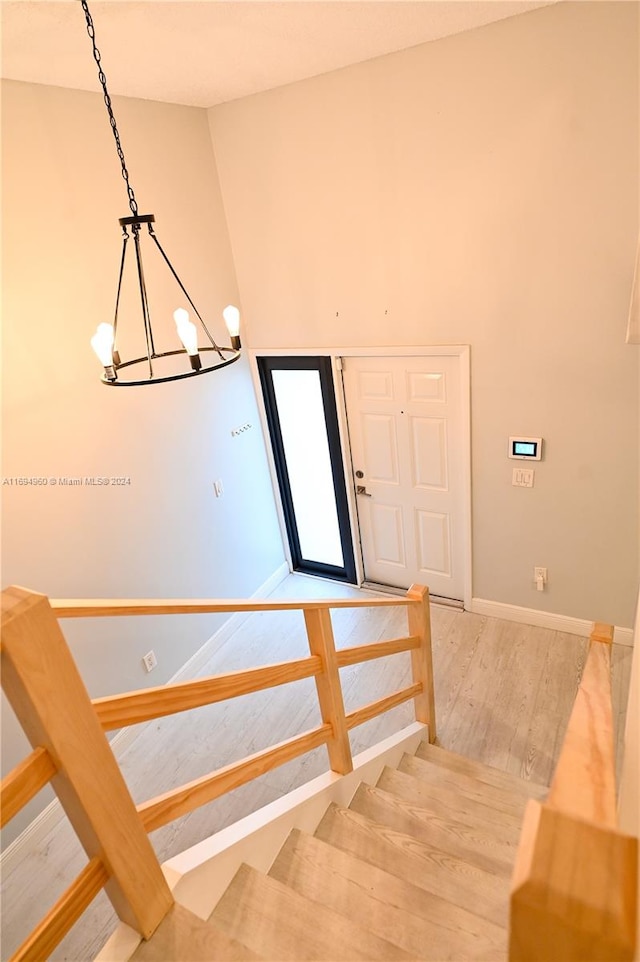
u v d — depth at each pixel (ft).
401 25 7.87
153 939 3.97
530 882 1.32
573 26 7.83
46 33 6.45
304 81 10.00
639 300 6.04
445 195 9.73
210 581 12.62
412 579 14.14
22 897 8.02
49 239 8.47
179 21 6.72
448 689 11.14
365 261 11.00
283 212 11.37
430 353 11.14
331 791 6.59
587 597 11.64
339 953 4.42
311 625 5.96
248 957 3.81
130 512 10.35
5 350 8.05
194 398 11.68
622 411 9.78
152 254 10.38
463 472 11.84
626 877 1.30
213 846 4.90
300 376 13.17
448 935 4.83
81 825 3.52
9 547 8.37
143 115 9.80
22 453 8.41
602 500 10.63
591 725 2.59
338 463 13.57
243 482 13.50
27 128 8.00
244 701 11.46
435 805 7.38
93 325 9.29
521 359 10.27
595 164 8.46
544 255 9.36
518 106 8.62
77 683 3.32
